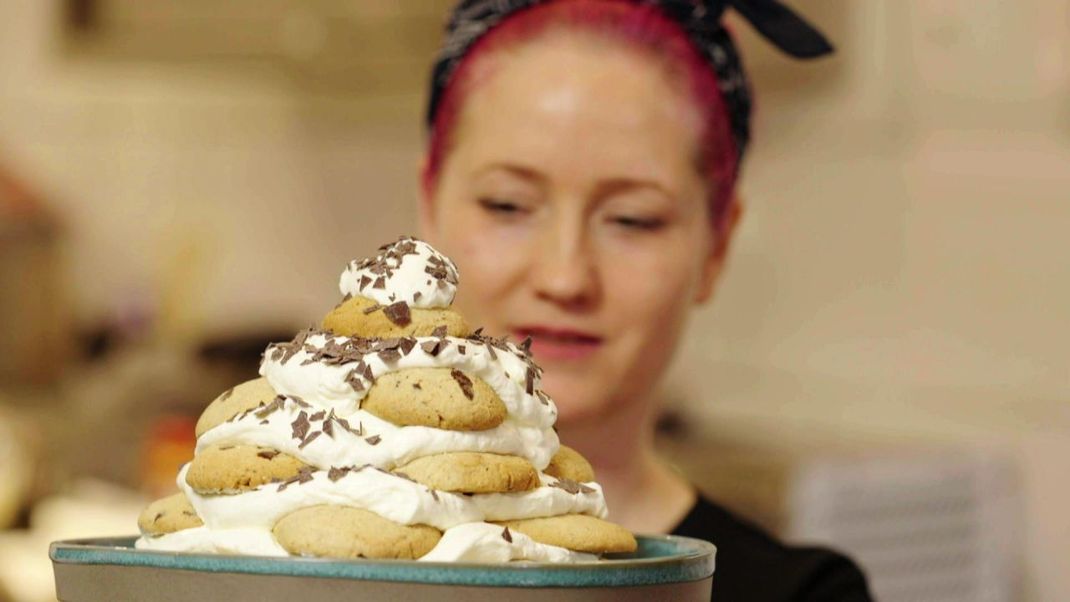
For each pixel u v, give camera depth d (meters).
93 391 3.93
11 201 4.62
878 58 4.04
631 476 1.97
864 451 3.83
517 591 0.89
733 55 2.05
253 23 4.84
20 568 2.58
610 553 1.14
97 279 5.00
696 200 1.97
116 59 5.02
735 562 1.88
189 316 4.62
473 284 1.95
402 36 4.63
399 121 4.68
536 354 1.91
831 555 1.94
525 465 1.04
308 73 4.80
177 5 4.93
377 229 4.76
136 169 5.02
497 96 1.95
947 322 3.99
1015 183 3.89
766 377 4.23
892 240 4.06
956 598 3.57
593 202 1.91
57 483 3.03
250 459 1.02
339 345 1.08
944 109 3.98
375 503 0.97
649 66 1.94
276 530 0.98
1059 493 3.83
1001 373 3.92
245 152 4.91
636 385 1.94
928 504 3.53
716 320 4.29
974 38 3.92
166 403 3.64
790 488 3.42
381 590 0.88
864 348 4.10
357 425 1.04
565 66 1.93
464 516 1.00
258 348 4.03
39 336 4.57
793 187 4.18
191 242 4.89
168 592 0.93
